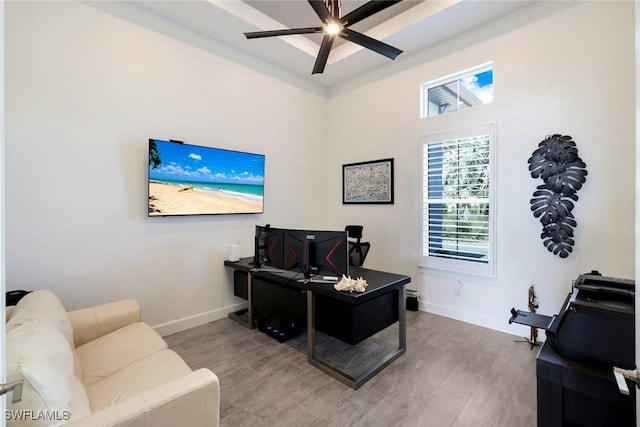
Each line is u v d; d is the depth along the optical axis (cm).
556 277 285
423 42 364
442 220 369
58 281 257
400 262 409
